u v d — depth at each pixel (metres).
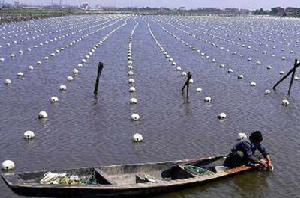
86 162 18.42
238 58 49.91
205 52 53.97
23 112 25.27
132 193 15.07
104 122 23.84
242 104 28.73
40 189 14.08
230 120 25.05
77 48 53.38
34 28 79.19
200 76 37.81
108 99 28.75
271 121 25.12
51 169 17.56
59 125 23.11
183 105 27.92
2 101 27.47
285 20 149.50
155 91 31.45
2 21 86.75
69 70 38.50
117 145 20.47
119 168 16.52
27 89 30.88
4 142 20.36
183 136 22.00
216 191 16.11
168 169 17.12
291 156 19.70
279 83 34.41
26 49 51.09
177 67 41.09
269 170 17.91
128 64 42.59
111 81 34.28
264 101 29.78
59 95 29.45
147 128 23.06
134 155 19.34
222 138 21.91
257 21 136.88
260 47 61.94
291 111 27.42
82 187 14.40
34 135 21.27
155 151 19.88
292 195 16.02
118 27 89.62
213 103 28.72
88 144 20.47
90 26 89.69
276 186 16.64
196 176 16.41
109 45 57.41
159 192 15.53
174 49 55.75
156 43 61.66
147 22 112.50
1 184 16.06
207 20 133.00
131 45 58.28
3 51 48.91
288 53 56.34
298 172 17.95
